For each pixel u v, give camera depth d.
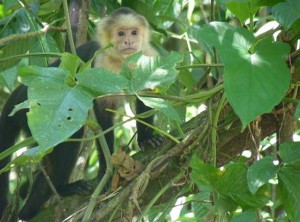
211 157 7.64
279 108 7.82
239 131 7.96
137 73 6.78
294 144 6.67
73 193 10.75
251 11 7.37
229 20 11.54
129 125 13.88
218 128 7.88
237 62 6.13
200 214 8.95
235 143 8.05
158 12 12.35
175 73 6.75
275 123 8.00
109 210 7.37
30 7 10.48
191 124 8.36
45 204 11.17
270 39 6.39
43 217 9.17
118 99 11.95
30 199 11.22
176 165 7.87
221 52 6.20
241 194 7.00
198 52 14.34
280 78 6.11
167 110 6.58
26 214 11.20
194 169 6.98
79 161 11.61
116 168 7.67
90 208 7.28
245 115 5.91
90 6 11.99
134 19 12.20
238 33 6.40
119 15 12.26
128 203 7.36
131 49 12.05
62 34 11.81
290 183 6.58
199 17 15.48
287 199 6.67
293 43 7.59
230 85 6.03
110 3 13.01
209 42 6.28
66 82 6.42
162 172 7.93
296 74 7.56
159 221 7.29
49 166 11.44
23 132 12.18
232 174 6.93
